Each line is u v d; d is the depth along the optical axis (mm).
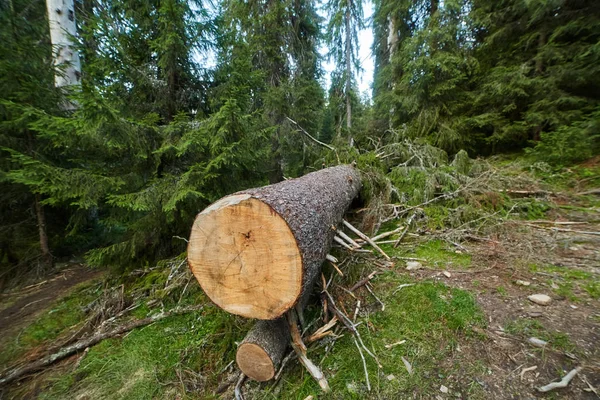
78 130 2537
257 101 6688
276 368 1646
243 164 3436
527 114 4613
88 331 2395
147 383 1817
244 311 1528
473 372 1478
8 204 3762
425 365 1571
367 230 3561
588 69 3975
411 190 4027
